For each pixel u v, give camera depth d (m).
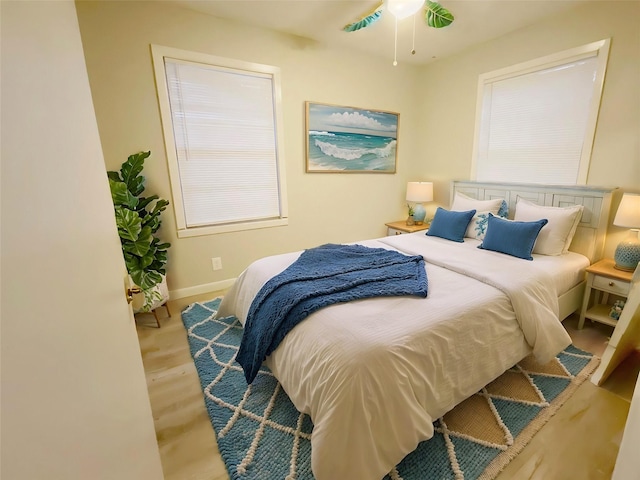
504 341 1.56
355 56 3.30
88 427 0.47
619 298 2.33
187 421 1.52
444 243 2.67
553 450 1.33
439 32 2.83
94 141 0.81
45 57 0.49
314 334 1.31
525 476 1.23
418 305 1.46
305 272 1.85
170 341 2.20
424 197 3.55
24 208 0.35
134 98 2.43
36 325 0.35
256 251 3.20
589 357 1.94
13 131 0.34
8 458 0.27
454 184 3.42
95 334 0.55
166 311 2.65
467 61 3.24
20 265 0.33
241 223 3.06
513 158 3.00
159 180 2.64
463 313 1.42
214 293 2.98
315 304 1.44
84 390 0.47
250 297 1.95
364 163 3.64
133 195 2.38
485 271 1.86
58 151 0.50
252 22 2.68
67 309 0.44
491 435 1.40
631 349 1.93
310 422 1.48
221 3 2.37
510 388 1.69
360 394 1.08
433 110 3.70
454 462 1.28
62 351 0.41
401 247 2.52
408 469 1.25
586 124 2.46
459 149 3.47
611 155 2.35
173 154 2.65
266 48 2.82
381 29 2.78
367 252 2.30
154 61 2.43
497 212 2.79
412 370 1.19
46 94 0.47
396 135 3.79
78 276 0.51
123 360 0.73
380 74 3.51
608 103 2.32
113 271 0.79
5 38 0.35
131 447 0.68
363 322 1.31
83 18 2.18
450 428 1.44
